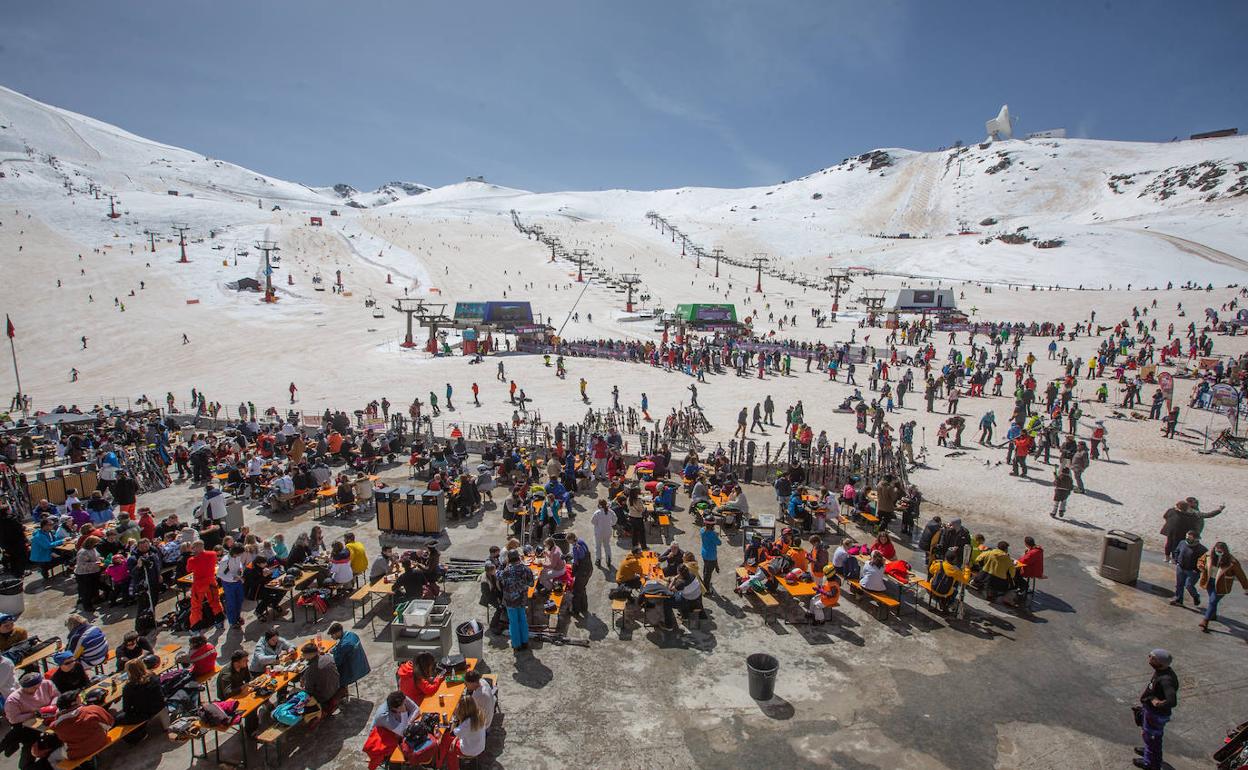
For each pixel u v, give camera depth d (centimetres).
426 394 3872
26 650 938
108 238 10481
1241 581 1068
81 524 1469
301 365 5003
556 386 3947
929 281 10131
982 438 2456
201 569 1086
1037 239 11638
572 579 1172
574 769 776
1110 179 18525
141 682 800
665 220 18062
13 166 18562
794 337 5944
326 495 1684
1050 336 5212
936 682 946
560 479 1762
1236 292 6538
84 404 3934
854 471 1866
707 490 1659
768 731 841
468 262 11412
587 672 978
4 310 6556
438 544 1477
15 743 759
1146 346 4038
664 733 838
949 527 1258
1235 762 738
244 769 784
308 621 1134
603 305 8256
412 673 853
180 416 3067
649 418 3059
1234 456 2161
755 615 1152
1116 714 874
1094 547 1452
